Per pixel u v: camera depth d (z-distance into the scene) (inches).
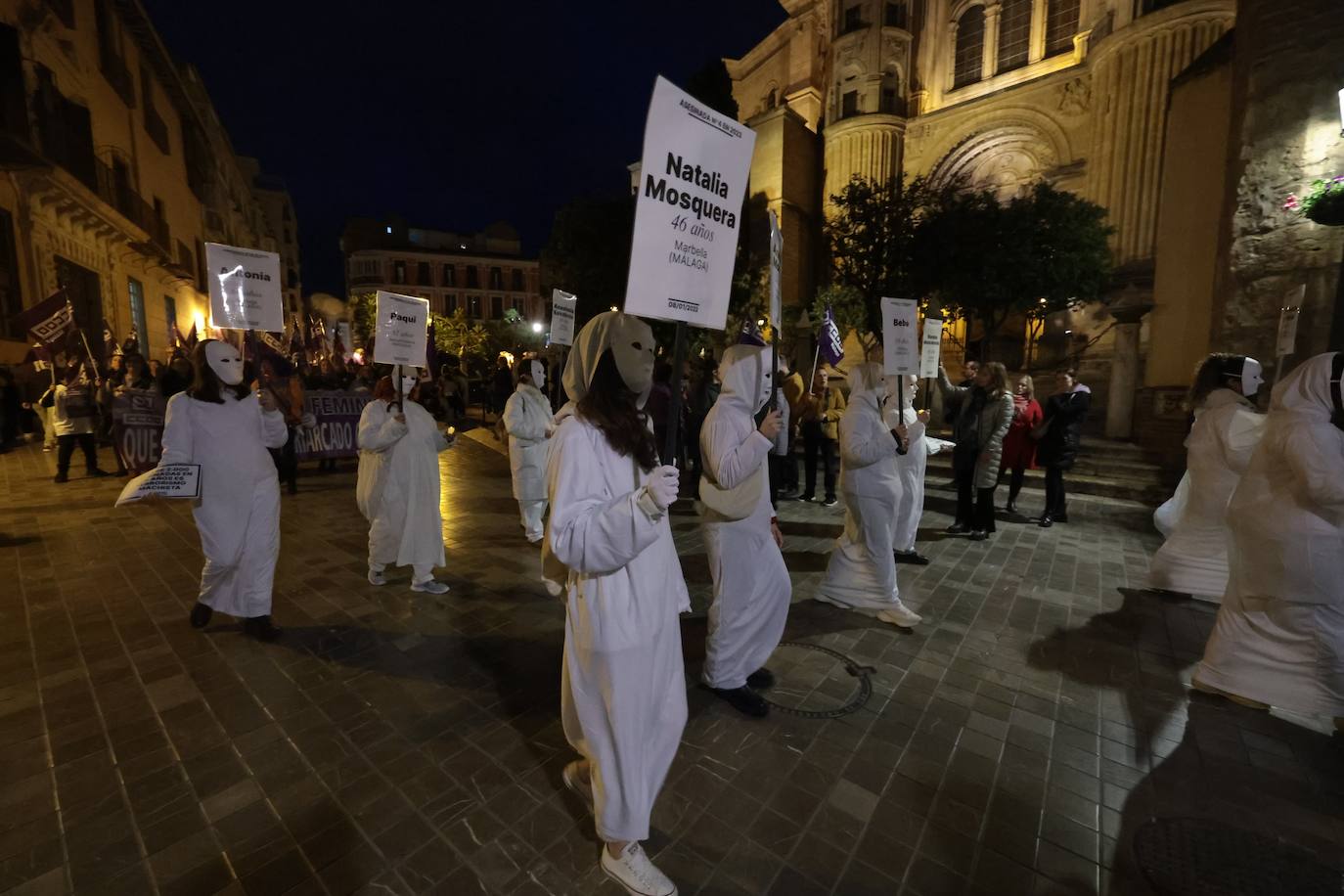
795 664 149.8
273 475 158.9
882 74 944.3
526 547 246.1
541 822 96.3
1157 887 85.1
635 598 78.8
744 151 84.4
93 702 129.3
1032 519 298.0
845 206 720.3
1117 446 414.6
